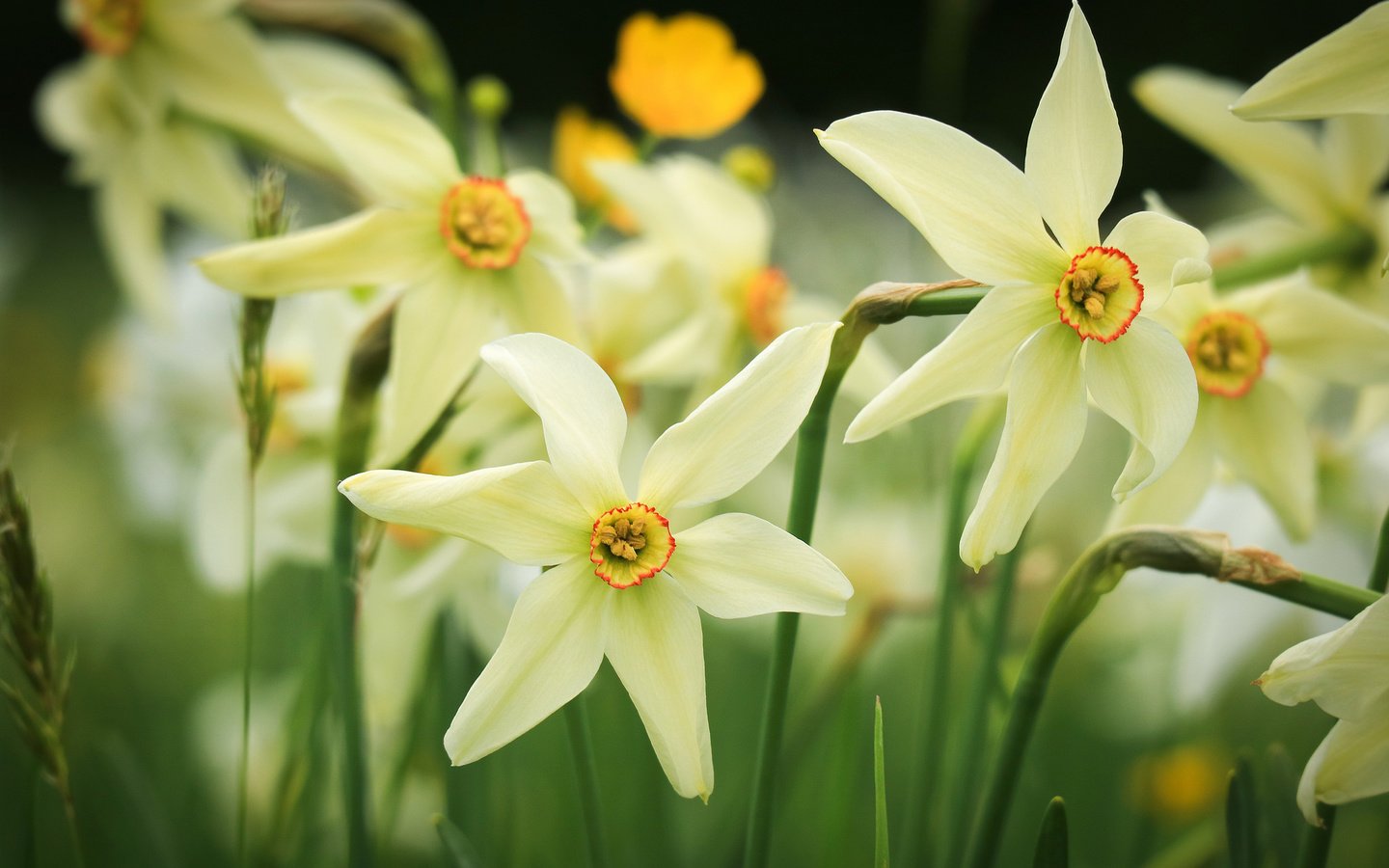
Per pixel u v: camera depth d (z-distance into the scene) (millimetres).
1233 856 411
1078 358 391
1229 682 618
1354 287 484
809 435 399
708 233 518
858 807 636
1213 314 444
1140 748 673
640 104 505
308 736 477
